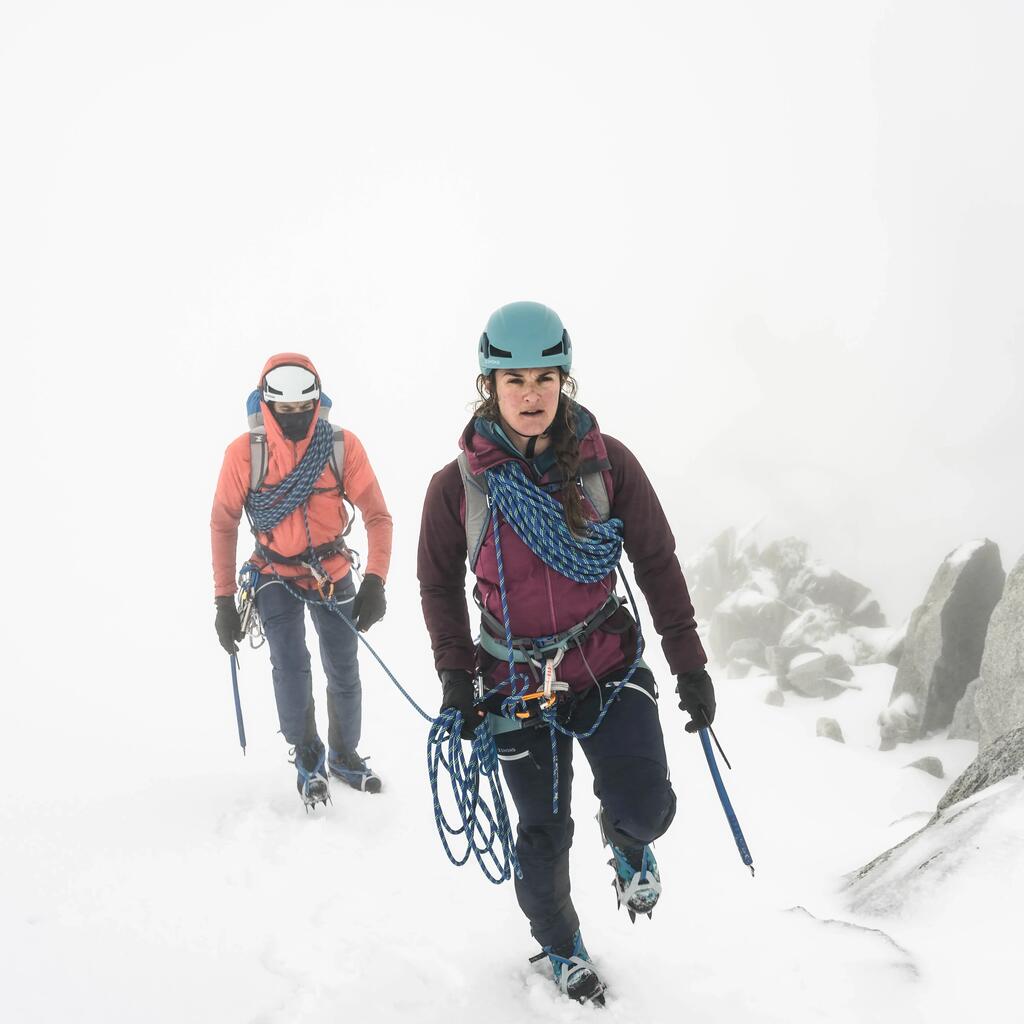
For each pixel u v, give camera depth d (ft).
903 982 9.29
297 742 16.70
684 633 9.71
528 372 8.83
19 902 11.82
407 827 16.01
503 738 9.84
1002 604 27.30
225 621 16.65
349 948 10.74
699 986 9.70
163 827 15.17
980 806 12.39
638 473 9.62
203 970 10.20
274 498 16.20
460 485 9.54
